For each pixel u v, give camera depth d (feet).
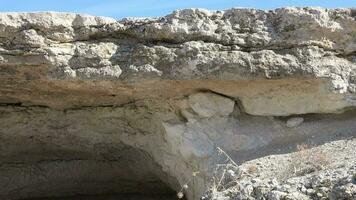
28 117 39.86
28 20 33.63
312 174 29.09
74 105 38.91
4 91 37.32
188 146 35.27
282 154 33.47
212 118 35.55
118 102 38.27
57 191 45.60
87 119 39.73
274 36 33.58
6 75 34.96
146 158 41.06
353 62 34.42
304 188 26.89
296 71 33.19
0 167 44.37
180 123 36.19
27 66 34.14
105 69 33.78
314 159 31.01
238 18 33.91
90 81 34.19
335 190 25.32
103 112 39.09
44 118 39.91
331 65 33.78
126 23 34.30
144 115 38.42
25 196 45.70
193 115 35.78
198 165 35.19
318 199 25.93
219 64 33.14
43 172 44.42
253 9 33.94
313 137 34.45
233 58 33.14
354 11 34.24
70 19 34.22
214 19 34.06
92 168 43.80
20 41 33.60
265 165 32.53
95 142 41.19
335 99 34.09
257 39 33.47
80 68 33.96
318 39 33.88
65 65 33.91
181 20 33.88
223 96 35.45
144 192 45.50
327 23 33.76
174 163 37.47
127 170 43.29
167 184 42.06
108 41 34.40
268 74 33.14
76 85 34.99
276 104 35.04
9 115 39.70
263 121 35.76
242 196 28.02
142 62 33.73
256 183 28.99
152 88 35.19
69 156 43.52
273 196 26.61
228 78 33.45
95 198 45.75
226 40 33.55
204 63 33.19
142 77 33.73
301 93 34.55
